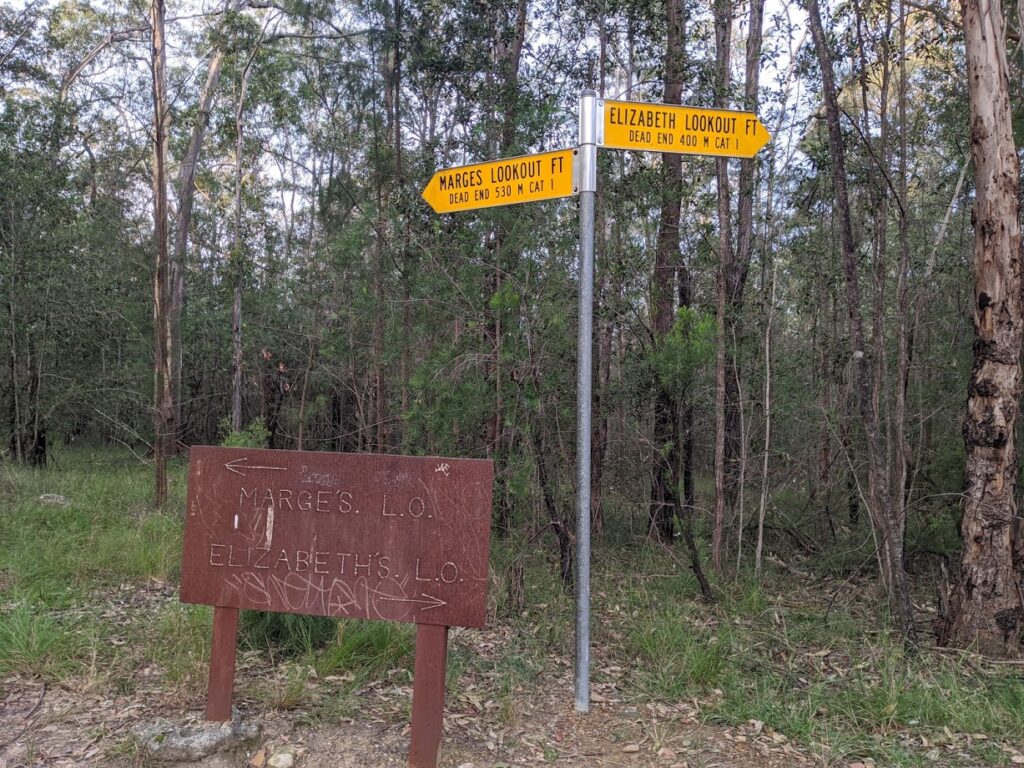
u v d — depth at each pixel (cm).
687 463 875
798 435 934
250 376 2069
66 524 821
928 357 875
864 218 1001
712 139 407
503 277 690
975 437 544
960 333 888
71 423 1603
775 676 479
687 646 505
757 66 963
